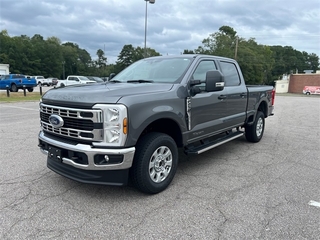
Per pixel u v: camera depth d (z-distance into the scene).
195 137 4.07
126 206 3.13
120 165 2.98
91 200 3.27
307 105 18.55
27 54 82.69
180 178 4.03
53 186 3.65
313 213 2.98
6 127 7.75
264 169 4.46
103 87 3.44
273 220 2.83
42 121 3.62
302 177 4.09
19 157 4.89
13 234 2.55
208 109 4.27
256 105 6.02
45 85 50.12
